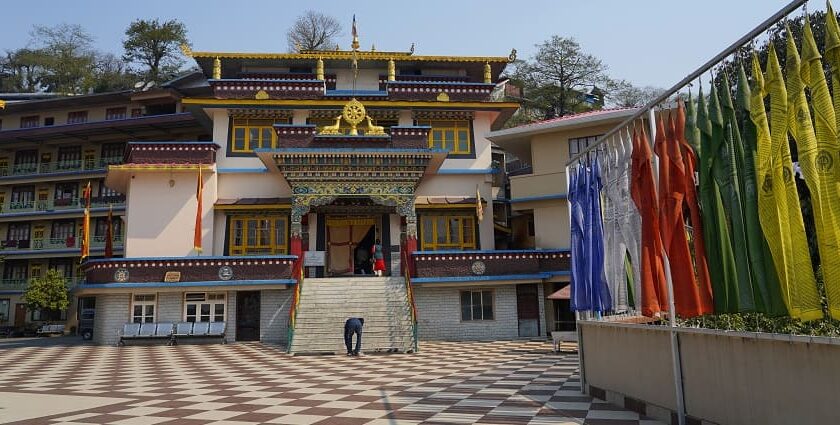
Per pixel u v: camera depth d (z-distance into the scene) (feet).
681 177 22.26
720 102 20.29
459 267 70.28
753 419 18.22
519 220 96.27
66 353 59.98
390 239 80.53
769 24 17.63
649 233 24.52
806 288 16.31
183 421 24.97
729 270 19.86
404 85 86.84
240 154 81.35
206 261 68.08
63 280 116.67
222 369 45.09
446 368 43.57
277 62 91.56
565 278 72.18
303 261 72.18
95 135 127.03
